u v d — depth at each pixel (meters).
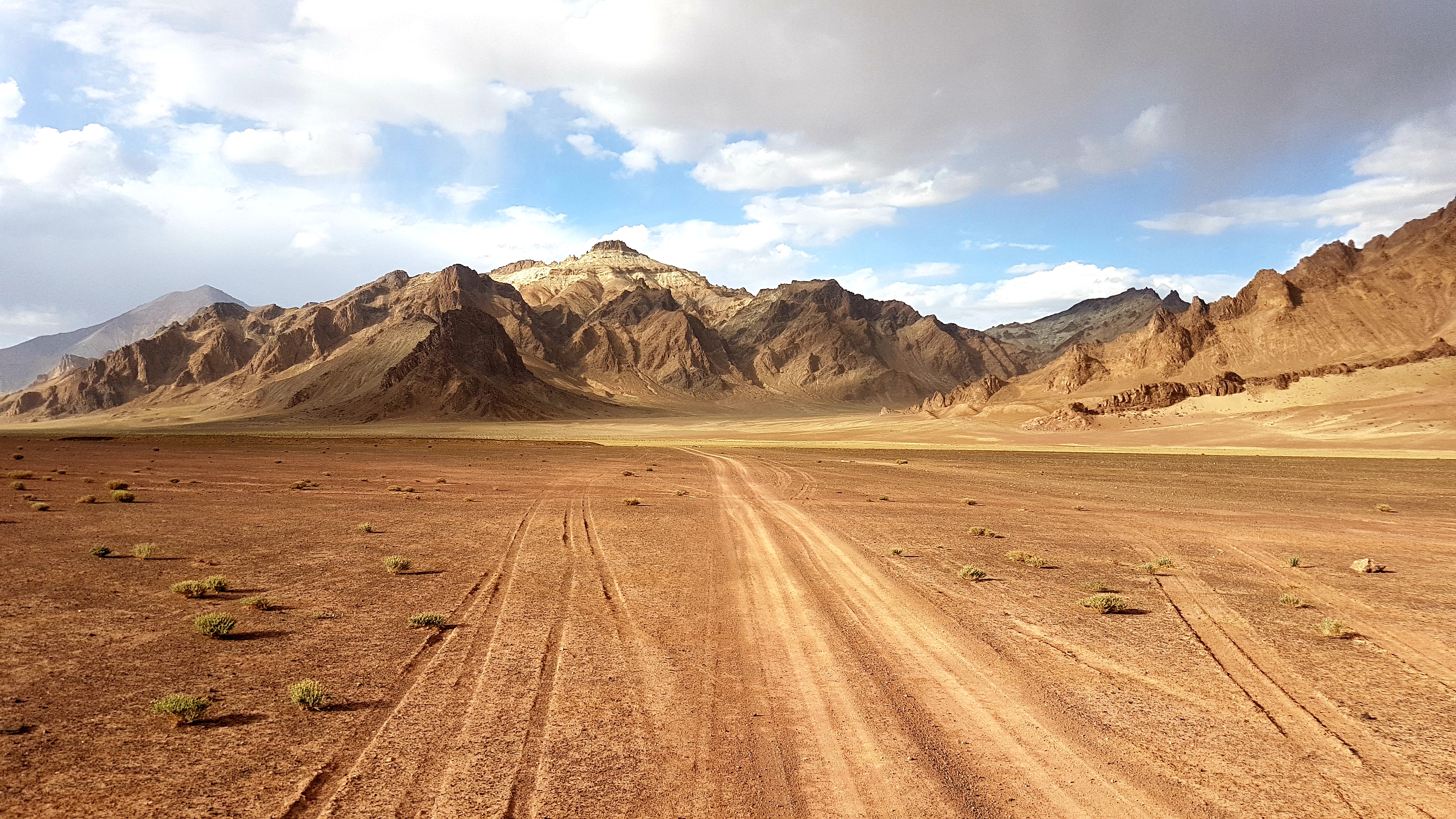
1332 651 14.77
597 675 12.45
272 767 8.80
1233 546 28.70
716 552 24.70
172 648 13.23
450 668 12.55
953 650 14.33
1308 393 153.38
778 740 9.97
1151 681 12.73
